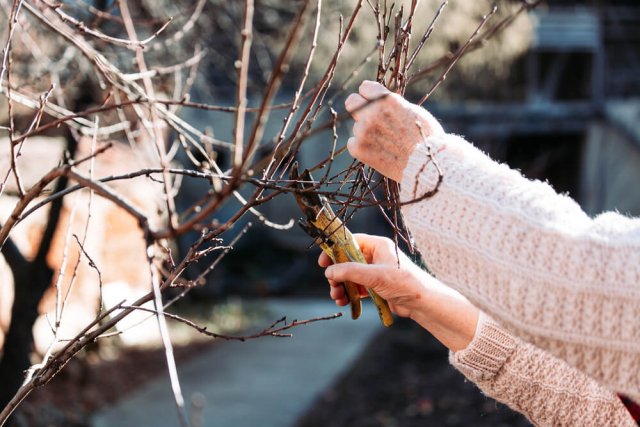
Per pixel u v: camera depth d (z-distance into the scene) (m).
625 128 15.76
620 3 16.39
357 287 1.45
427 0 5.54
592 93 16.27
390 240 1.53
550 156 16.95
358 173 1.32
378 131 1.15
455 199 1.05
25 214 1.18
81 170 3.18
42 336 6.09
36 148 5.45
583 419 1.36
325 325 10.20
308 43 5.71
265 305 12.53
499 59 7.36
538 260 0.99
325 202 1.37
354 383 7.07
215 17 4.57
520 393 1.42
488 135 15.42
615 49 16.42
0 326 5.18
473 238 1.03
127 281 7.97
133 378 6.88
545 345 1.01
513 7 5.82
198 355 8.18
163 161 1.14
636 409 1.23
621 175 15.94
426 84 6.15
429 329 1.47
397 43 1.34
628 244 0.98
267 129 13.69
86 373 6.25
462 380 6.80
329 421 5.94
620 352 0.97
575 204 1.07
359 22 5.50
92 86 3.20
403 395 6.53
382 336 9.24
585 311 0.98
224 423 5.82
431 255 1.07
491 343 1.41
